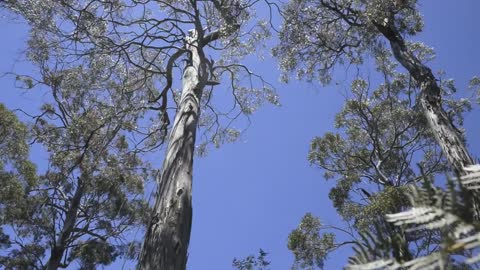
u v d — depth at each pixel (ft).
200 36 37.83
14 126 47.42
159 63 44.65
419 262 3.49
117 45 38.09
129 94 43.80
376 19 36.27
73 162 47.96
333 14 42.70
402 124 49.80
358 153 50.83
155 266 19.21
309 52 44.52
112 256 48.29
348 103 50.55
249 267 36.60
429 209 3.72
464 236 3.47
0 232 48.70
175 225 20.84
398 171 48.37
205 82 34.53
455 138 25.76
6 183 46.29
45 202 49.26
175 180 23.56
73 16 36.96
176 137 27.22
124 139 49.14
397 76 50.03
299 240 41.27
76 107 47.52
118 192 49.44
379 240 4.21
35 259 49.14
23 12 36.37
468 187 3.92
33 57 40.19
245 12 40.52
